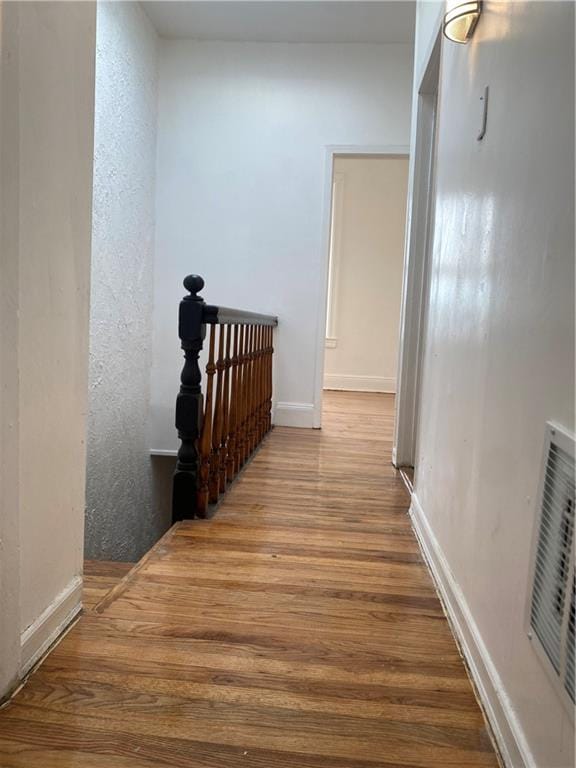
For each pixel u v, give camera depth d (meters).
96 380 3.55
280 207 4.44
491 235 1.34
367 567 1.86
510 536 1.09
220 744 1.02
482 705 1.16
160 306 4.52
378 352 7.02
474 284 1.50
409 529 2.25
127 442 4.13
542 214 1.00
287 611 1.53
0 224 1.04
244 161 4.43
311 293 4.46
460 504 1.53
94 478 3.59
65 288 1.32
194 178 4.45
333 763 0.99
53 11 1.20
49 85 1.20
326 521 2.30
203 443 2.27
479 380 1.40
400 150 4.36
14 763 0.96
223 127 4.42
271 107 4.41
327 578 1.76
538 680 0.90
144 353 4.39
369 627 1.47
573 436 0.82
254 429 3.56
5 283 1.07
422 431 2.26
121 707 1.11
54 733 1.03
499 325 1.24
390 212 6.84
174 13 4.04
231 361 2.69
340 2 3.83
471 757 1.02
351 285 6.96
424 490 2.13
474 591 1.33
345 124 4.38
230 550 1.95
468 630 1.32
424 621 1.51
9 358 1.10
